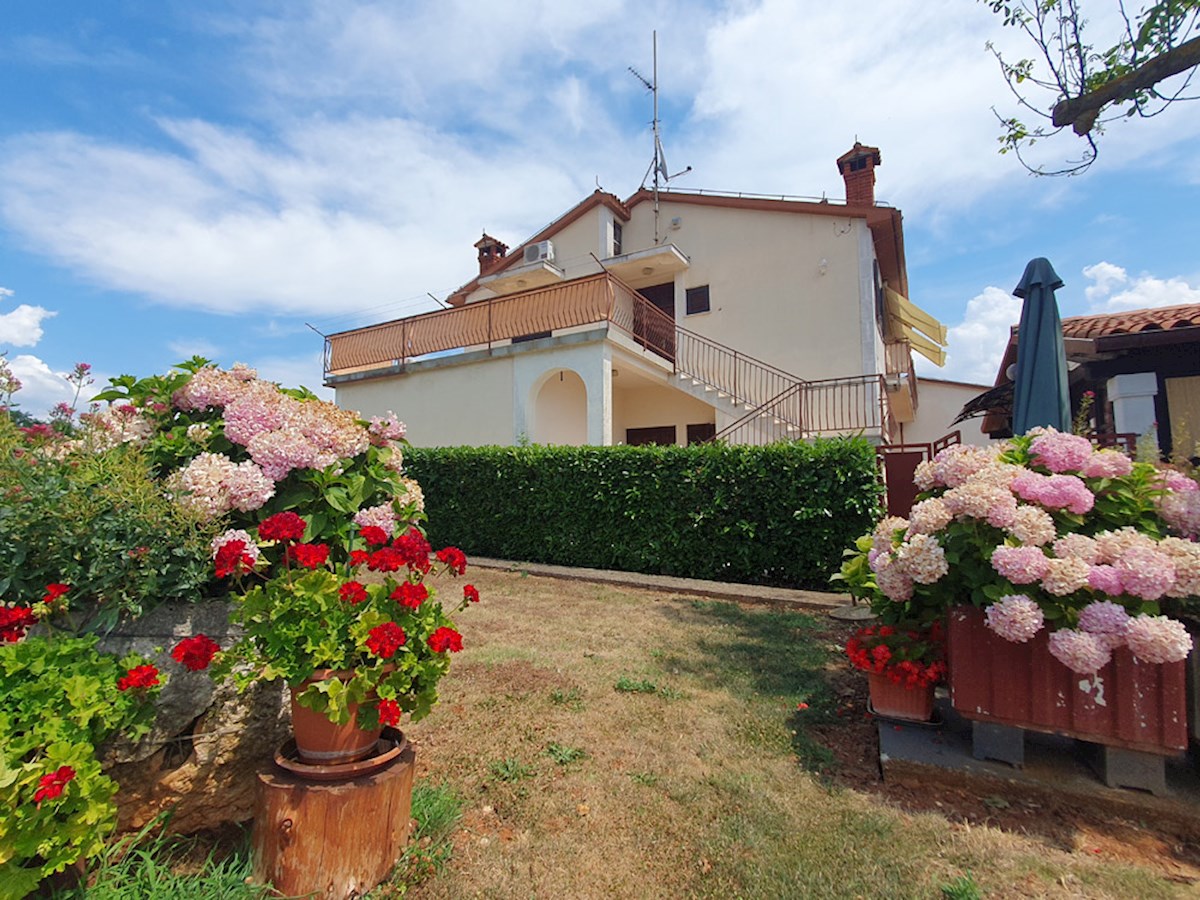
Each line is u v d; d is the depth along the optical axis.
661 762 2.98
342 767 2.03
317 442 2.73
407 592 2.18
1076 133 4.96
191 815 2.18
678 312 14.11
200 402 2.76
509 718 3.46
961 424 20.30
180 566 2.23
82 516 2.05
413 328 13.02
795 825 2.46
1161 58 4.33
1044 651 2.64
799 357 12.62
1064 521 2.81
